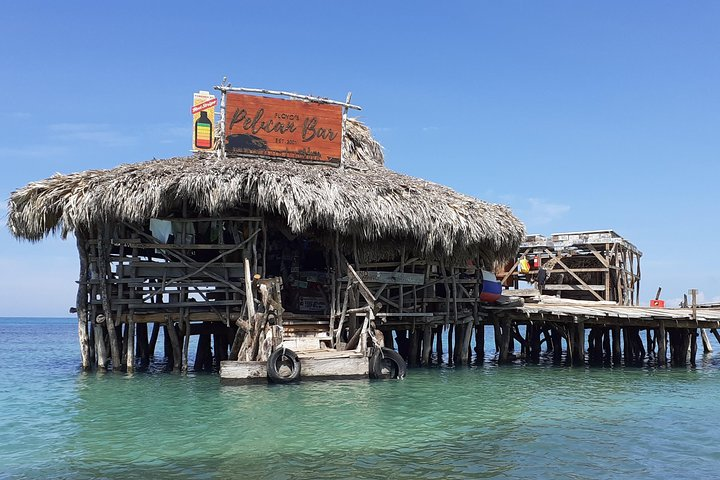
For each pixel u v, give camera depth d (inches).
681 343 872.9
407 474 320.8
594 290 1162.6
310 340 659.4
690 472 334.0
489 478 317.7
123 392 549.6
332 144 775.1
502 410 490.3
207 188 633.6
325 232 731.4
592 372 756.6
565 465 342.6
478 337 910.4
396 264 761.6
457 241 740.0
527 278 1242.6
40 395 540.4
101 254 660.1
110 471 322.7
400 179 765.3
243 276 681.6
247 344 584.7
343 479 310.8
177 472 320.2
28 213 646.5
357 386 574.6
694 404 529.3
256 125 753.0
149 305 658.8
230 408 474.3
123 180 630.5
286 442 378.6
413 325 758.5
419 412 471.8
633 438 405.4
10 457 349.1
